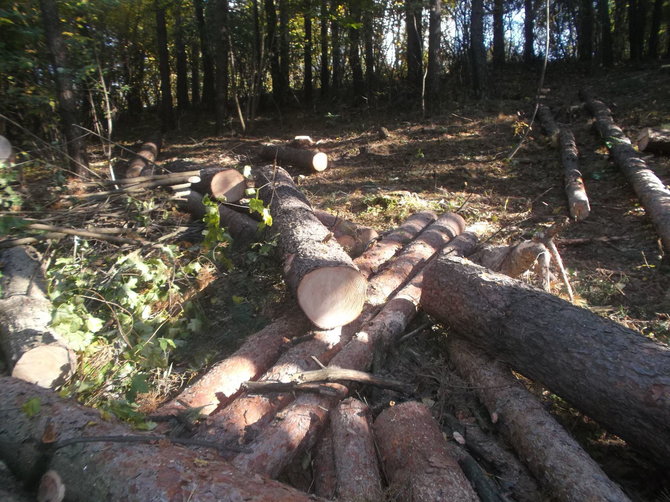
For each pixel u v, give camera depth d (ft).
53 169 20.51
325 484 8.53
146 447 7.41
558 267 14.52
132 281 13.74
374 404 11.09
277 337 12.32
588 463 8.40
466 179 28.89
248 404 9.92
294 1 49.85
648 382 8.57
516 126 35.94
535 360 10.41
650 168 27.04
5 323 11.86
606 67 61.67
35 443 7.97
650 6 70.38
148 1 47.62
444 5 57.62
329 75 69.56
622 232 20.45
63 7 29.78
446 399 11.22
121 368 11.76
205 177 18.76
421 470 8.18
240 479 6.80
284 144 40.52
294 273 12.39
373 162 34.06
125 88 34.24
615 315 14.17
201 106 63.05
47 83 29.63
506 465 9.30
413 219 20.15
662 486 8.98
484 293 11.71
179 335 13.61
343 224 17.46
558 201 24.58
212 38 51.78
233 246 17.87
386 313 13.19
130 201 18.07
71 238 16.62
